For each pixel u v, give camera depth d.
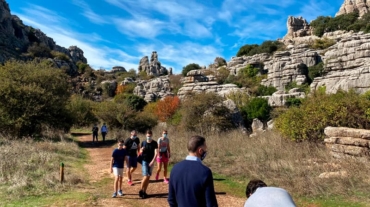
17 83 20.78
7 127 19.77
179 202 2.95
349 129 10.10
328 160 9.79
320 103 14.13
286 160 10.16
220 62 89.19
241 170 10.00
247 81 58.31
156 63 118.62
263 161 10.82
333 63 48.47
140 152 7.85
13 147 12.78
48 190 7.73
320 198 6.88
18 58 82.19
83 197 7.30
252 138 17.25
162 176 10.35
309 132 13.20
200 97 26.09
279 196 2.51
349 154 9.73
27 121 19.80
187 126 24.91
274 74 54.22
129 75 103.19
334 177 7.89
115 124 30.38
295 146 12.55
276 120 16.59
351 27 74.38
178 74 82.06
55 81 23.25
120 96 66.88
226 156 12.96
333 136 10.53
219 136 19.86
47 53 99.94
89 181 9.48
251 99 38.19
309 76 51.94
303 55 54.03
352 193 6.85
